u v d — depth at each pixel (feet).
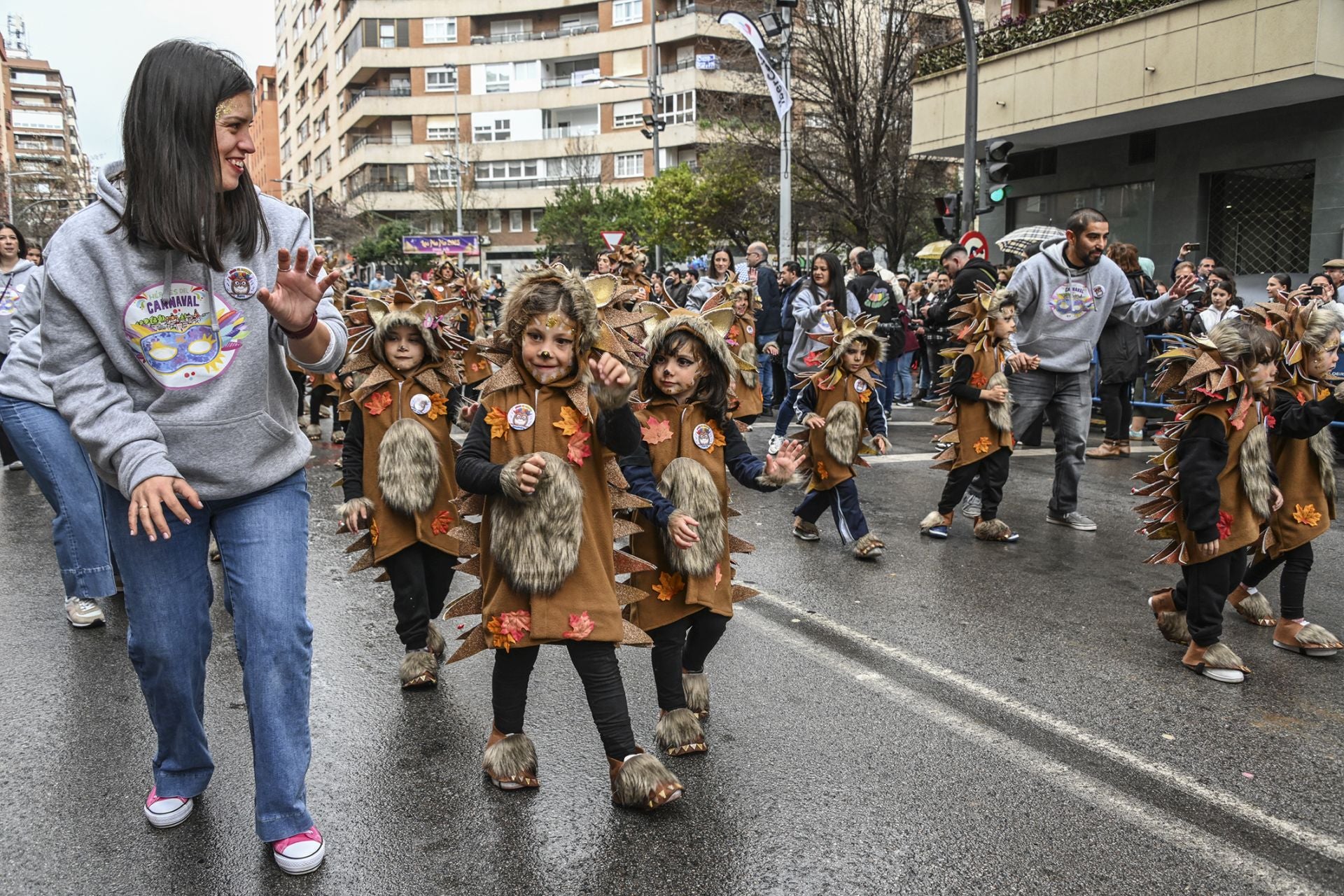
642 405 12.25
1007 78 65.98
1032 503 26.63
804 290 31.17
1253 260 61.36
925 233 98.27
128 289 8.73
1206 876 9.77
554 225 159.22
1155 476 15.35
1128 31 58.39
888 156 84.43
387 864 9.88
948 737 12.73
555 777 11.69
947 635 16.58
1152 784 11.57
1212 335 14.30
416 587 14.42
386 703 13.87
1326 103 55.62
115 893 9.35
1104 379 32.81
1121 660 15.52
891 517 25.18
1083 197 70.49
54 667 15.15
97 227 8.70
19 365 16.12
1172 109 58.34
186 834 10.38
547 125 203.41
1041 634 16.66
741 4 97.91
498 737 11.49
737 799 11.16
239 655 9.59
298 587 9.59
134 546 9.39
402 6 204.74
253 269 9.11
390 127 211.82
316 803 11.07
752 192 103.65
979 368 22.43
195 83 8.50
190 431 8.98
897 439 37.58
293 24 284.41
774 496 27.99
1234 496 14.62
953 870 9.79
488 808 10.97
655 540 12.17
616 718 10.89
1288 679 14.83
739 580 19.70
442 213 201.16
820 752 12.31
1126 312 23.16
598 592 10.73
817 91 84.43
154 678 9.82
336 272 8.89
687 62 183.01
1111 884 9.59
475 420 10.91
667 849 10.15
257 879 9.59
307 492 9.99
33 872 9.68
